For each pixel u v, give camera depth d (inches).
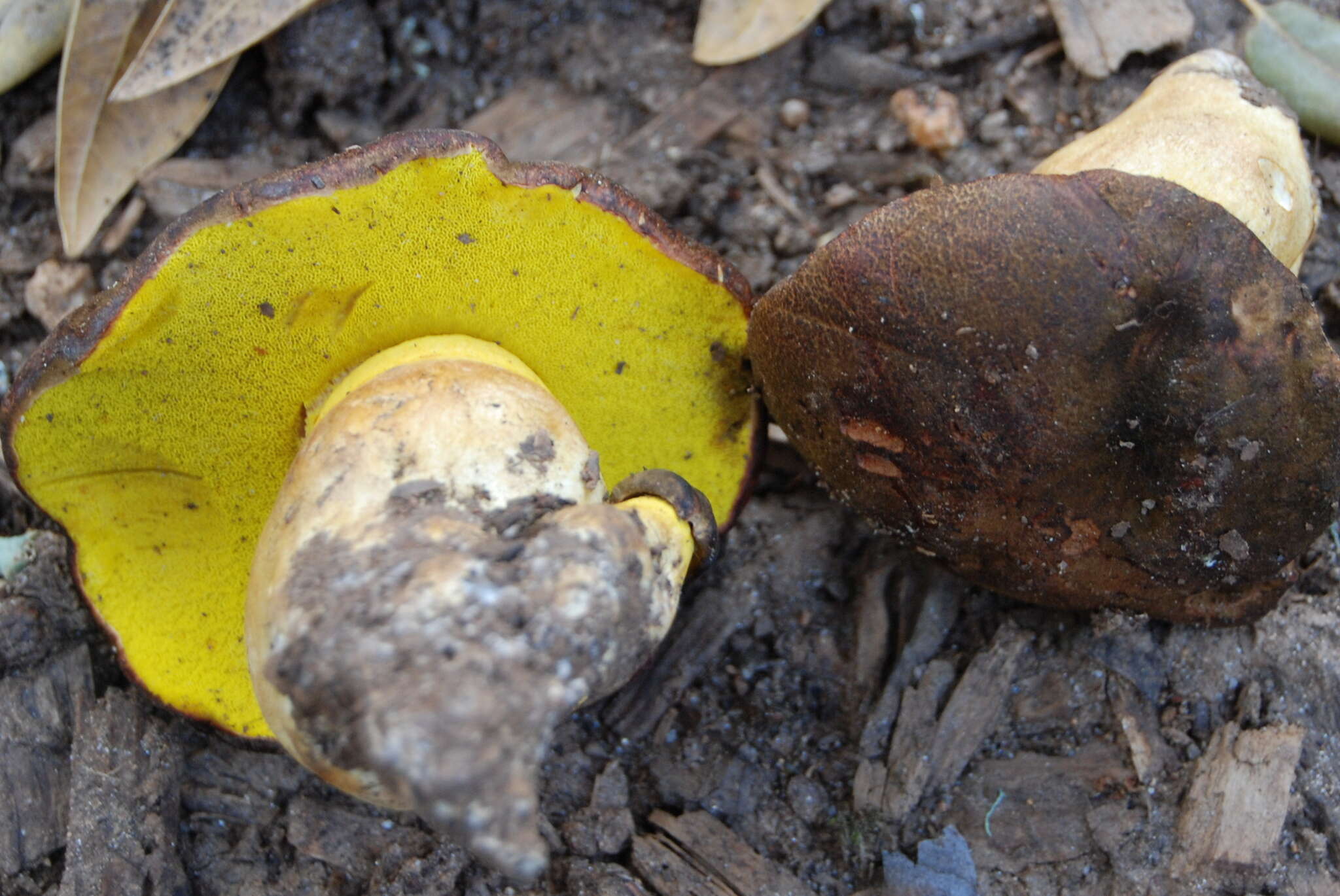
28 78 13.5
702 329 11.2
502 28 13.9
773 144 13.7
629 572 9.6
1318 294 12.8
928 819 11.5
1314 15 13.0
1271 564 10.8
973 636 12.0
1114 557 10.9
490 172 9.9
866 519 11.5
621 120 13.7
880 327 10.2
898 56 13.6
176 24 12.6
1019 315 10.0
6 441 10.5
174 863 11.4
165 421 10.7
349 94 13.6
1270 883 11.0
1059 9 13.3
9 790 11.5
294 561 9.6
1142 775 11.3
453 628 9.2
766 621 12.3
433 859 11.4
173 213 13.3
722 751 11.9
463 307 10.8
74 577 11.4
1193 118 11.2
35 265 13.3
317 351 10.6
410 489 9.7
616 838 11.5
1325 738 11.3
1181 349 10.0
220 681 11.7
